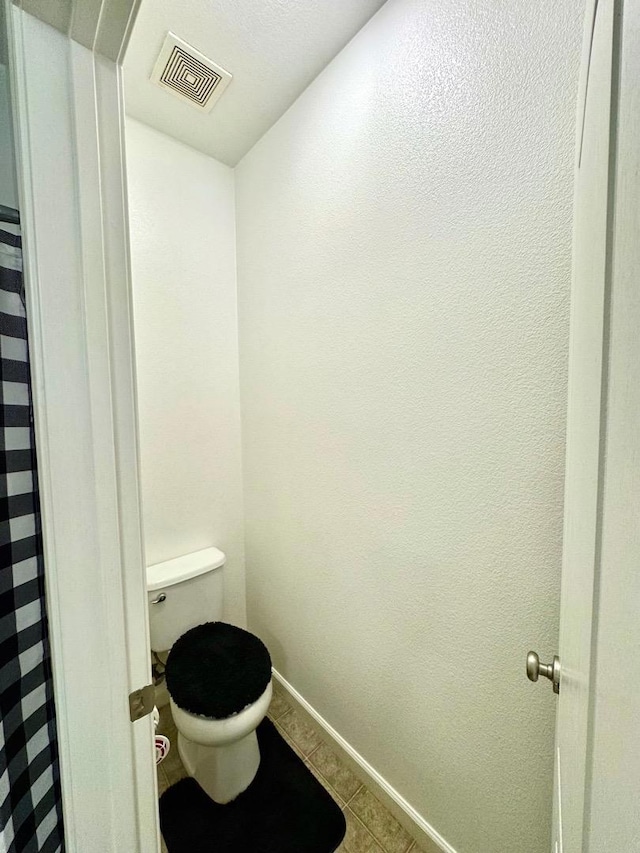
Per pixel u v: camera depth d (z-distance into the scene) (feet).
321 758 4.16
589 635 1.12
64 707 1.32
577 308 1.67
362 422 3.59
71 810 1.34
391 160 3.15
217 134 4.73
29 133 1.17
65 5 1.16
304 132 4.04
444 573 2.96
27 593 1.25
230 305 5.49
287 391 4.58
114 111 1.33
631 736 0.83
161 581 4.53
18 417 1.24
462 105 2.63
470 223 2.65
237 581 5.78
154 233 4.76
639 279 0.84
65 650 1.32
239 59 3.62
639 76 0.84
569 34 2.11
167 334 4.92
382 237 3.28
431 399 2.98
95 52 1.26
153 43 3.46
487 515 2.67
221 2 3.11
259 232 4.91
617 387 0.98
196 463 5.26
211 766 3.72
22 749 1.20
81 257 1.29
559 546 2.34
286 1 3.09
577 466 1.53
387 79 3.13
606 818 0.95
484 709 2.77
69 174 1.24
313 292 4.08
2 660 1.15
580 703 1.21
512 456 2.52
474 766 2.85
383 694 3.57
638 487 0.83
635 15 0.86
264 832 3.44
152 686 1.57
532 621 2.48
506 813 2.68
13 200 1.21
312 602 4.41
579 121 1.72
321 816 3.56
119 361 1.40
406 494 3.22
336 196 3.71
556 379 2.29
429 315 2.95
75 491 1.32
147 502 4.85
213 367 5.36
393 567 3.37
